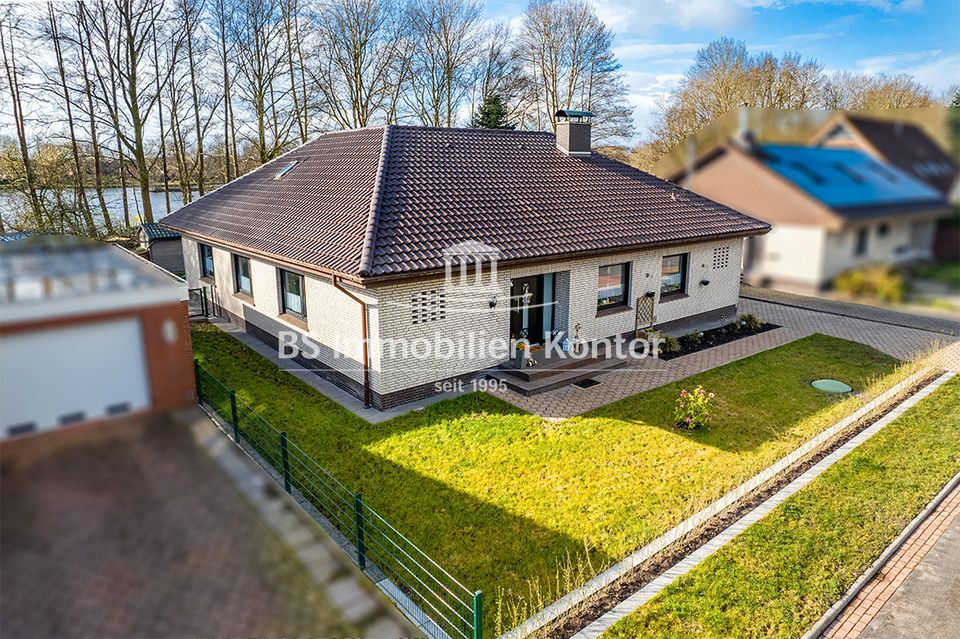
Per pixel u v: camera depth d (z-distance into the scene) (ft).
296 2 98.02
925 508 26.35
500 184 47.14
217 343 49.57
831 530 24.76
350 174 47.01
